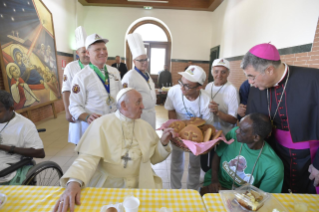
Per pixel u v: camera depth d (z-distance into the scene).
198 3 7.68
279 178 1.29
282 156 1.44
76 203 0.90
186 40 8.24
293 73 1.31
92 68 1.92
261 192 1.00
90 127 1.32
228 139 1.59
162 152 1.38
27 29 4.02
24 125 1.48
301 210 0.88
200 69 1.61
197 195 0.99
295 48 3.32
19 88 3.70
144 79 2.09
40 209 0.86
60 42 5.78
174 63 8.40
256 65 1.22
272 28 4.02
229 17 6.34
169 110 2.02
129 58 8.33
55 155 3.03
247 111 1.63
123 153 1.29
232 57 6.09
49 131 4.10
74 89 1.81
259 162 1.35
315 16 2.93
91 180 1.31
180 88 1.76
